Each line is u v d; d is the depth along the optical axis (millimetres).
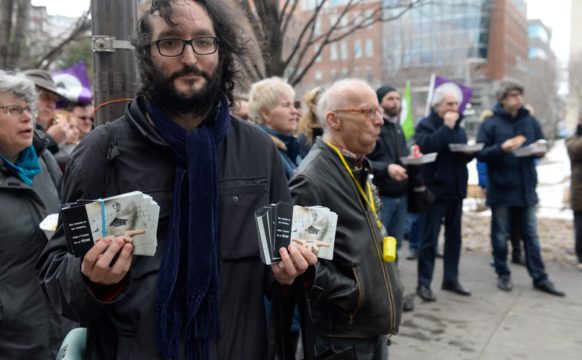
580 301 4898
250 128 1554
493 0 8797
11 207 2100
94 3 2027
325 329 2119
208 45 1389
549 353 3797
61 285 1252
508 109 5133
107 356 1355
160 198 1354
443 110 4859
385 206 4363
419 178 4172
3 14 6309
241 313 1414
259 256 1444
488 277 5719
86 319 1261
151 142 1349
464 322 4391
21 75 2217
